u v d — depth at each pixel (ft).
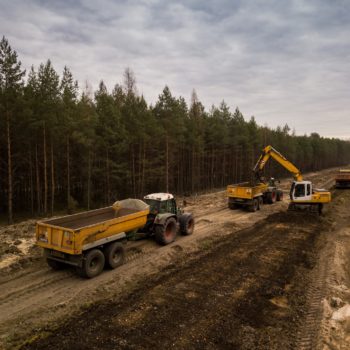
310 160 249.14
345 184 117.80
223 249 38.27
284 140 192.54
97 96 85.15
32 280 28.40
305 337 19.89
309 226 51.67
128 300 24.40
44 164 68.74
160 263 33.27
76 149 79.15
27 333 19.75
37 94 64.03
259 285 27.63
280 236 45.11
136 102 86.22
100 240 29.94
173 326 20.63
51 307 23.29
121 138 78.07
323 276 30.27
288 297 25.67
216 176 137.90
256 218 58.90
